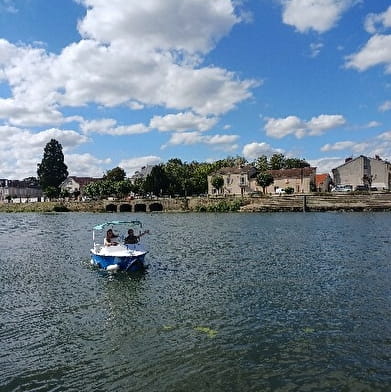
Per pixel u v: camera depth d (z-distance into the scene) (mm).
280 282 23750
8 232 59125
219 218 76562
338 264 28828
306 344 14633
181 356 13820
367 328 16047
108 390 11797
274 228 54500
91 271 27984
